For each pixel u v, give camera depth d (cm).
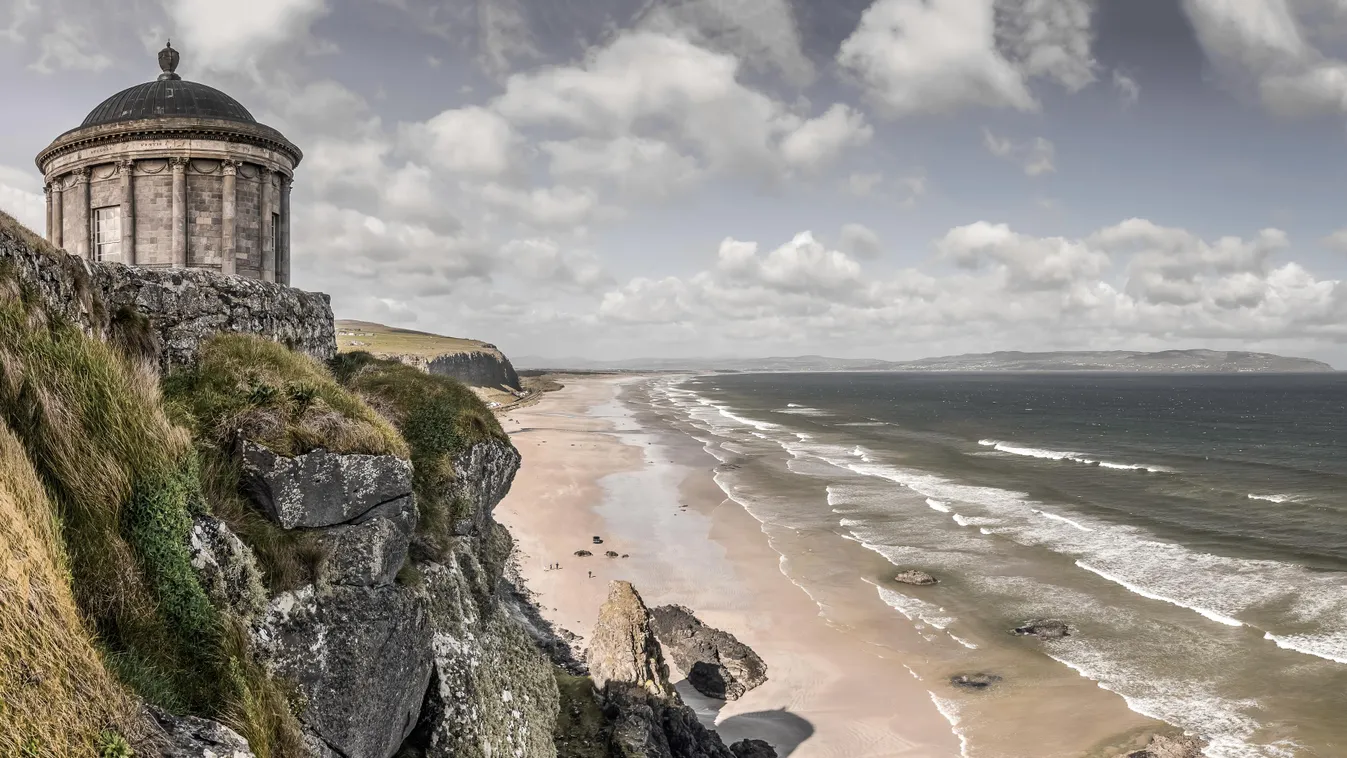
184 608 901
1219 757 2383
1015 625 3359
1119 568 4066
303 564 1116
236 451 1138
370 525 1218
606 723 2078
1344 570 3991
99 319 1156
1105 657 3055
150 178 2652
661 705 2222
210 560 967
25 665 633
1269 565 4091
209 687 880
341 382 1969
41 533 734
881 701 2766
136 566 872
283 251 2942
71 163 2683
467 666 1530
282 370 1368
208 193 2702
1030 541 4566
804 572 3984
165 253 2653
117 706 707
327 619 1112
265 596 1035
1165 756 2380
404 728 1288
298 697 1032
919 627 3347
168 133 2625
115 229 2666
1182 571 4009
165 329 1330
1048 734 2545
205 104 2761
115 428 918
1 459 739
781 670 2977
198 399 1185
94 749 662
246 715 891
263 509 1127
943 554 4303
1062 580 3884
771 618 3422
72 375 908
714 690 2823
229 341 1398
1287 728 2530
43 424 852
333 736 1078
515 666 1886
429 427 1916
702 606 3528
